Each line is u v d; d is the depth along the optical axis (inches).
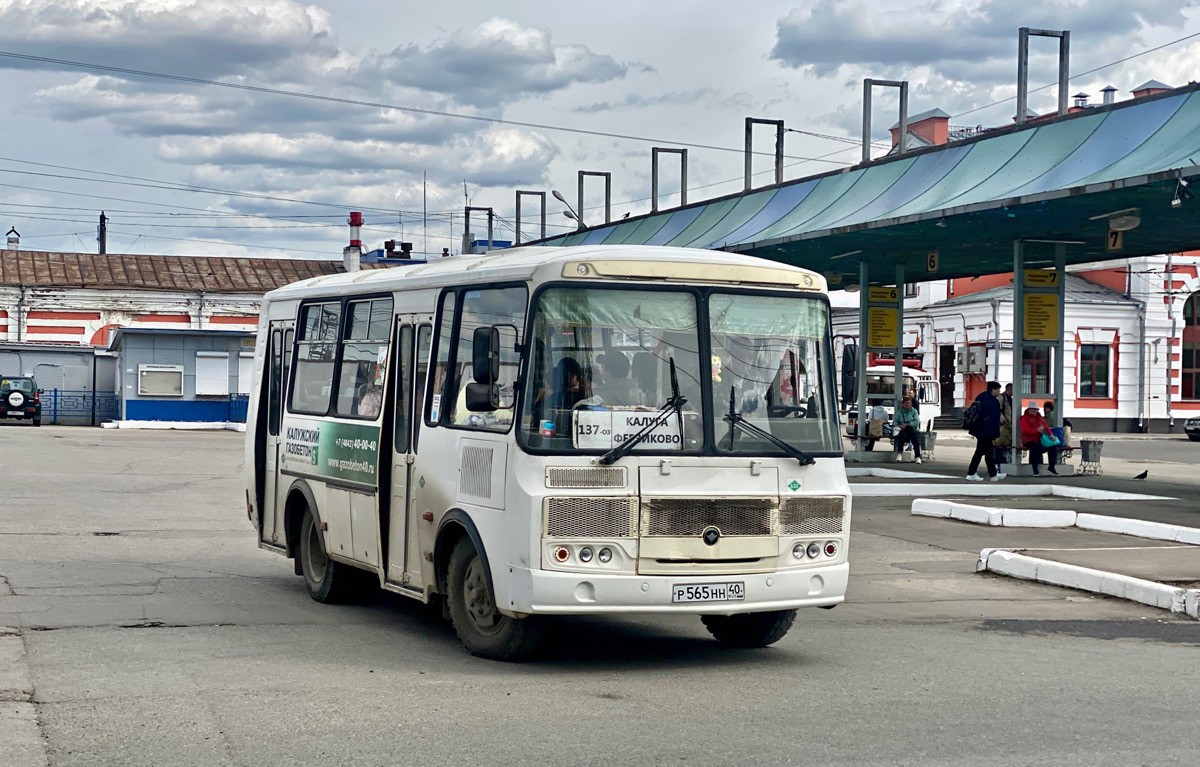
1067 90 912.9
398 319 403.2
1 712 277.6
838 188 1058.1
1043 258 1050.7
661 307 339.3
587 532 321.4
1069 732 269.6
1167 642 398.0
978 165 895.1
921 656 365.7
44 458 1139.3
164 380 1929.1
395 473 393.7
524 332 330.6
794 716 283.1
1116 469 1290.6
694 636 395.9
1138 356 2295.8
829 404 356.2
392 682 315.3
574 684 317.1
